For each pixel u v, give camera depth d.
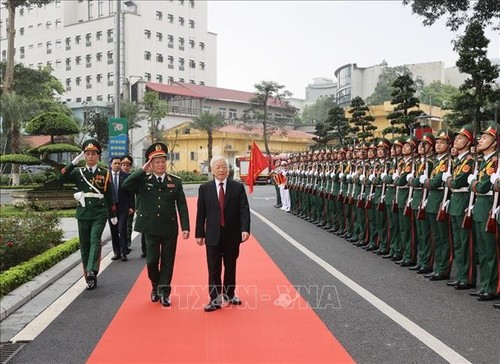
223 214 6.61
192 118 49.09
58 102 48.25
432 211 8.45
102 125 41.00
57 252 9.52
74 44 64.62
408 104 19.16
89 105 50.97
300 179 17.70
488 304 6.84
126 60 61.16
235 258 6.72
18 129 33.25
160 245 6.96
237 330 5.76
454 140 8.00
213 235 6.55
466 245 7.68
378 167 10.99
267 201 25.72
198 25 70.94
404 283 8.05
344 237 12.95
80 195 7.98
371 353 5.07
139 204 6.93
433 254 8.77
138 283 8.16
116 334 5.68
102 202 8.12
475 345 5.28
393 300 7.01
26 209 15.70
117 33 19.83
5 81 33.81
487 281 7.07
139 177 6.82
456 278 7.91
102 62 62.28
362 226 11.73
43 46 67.69
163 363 4.85
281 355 5.02
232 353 5.07
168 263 6.89
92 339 5.55
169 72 66.75
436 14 17.89
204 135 49.09
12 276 7.47
